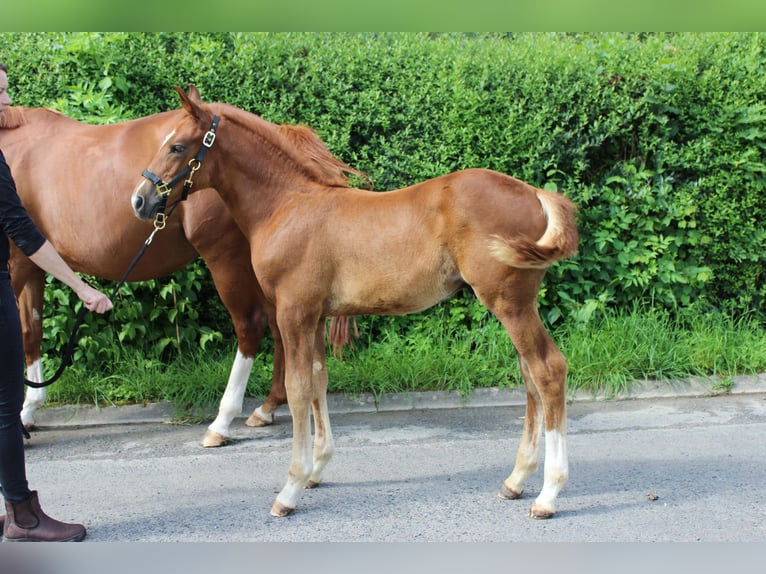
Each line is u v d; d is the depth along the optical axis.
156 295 5.49
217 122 3.75
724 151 6.03
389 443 4.62
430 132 5.87
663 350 5.54
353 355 5.64
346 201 3.69
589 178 6.11
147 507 3.79
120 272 4.76
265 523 3.58
